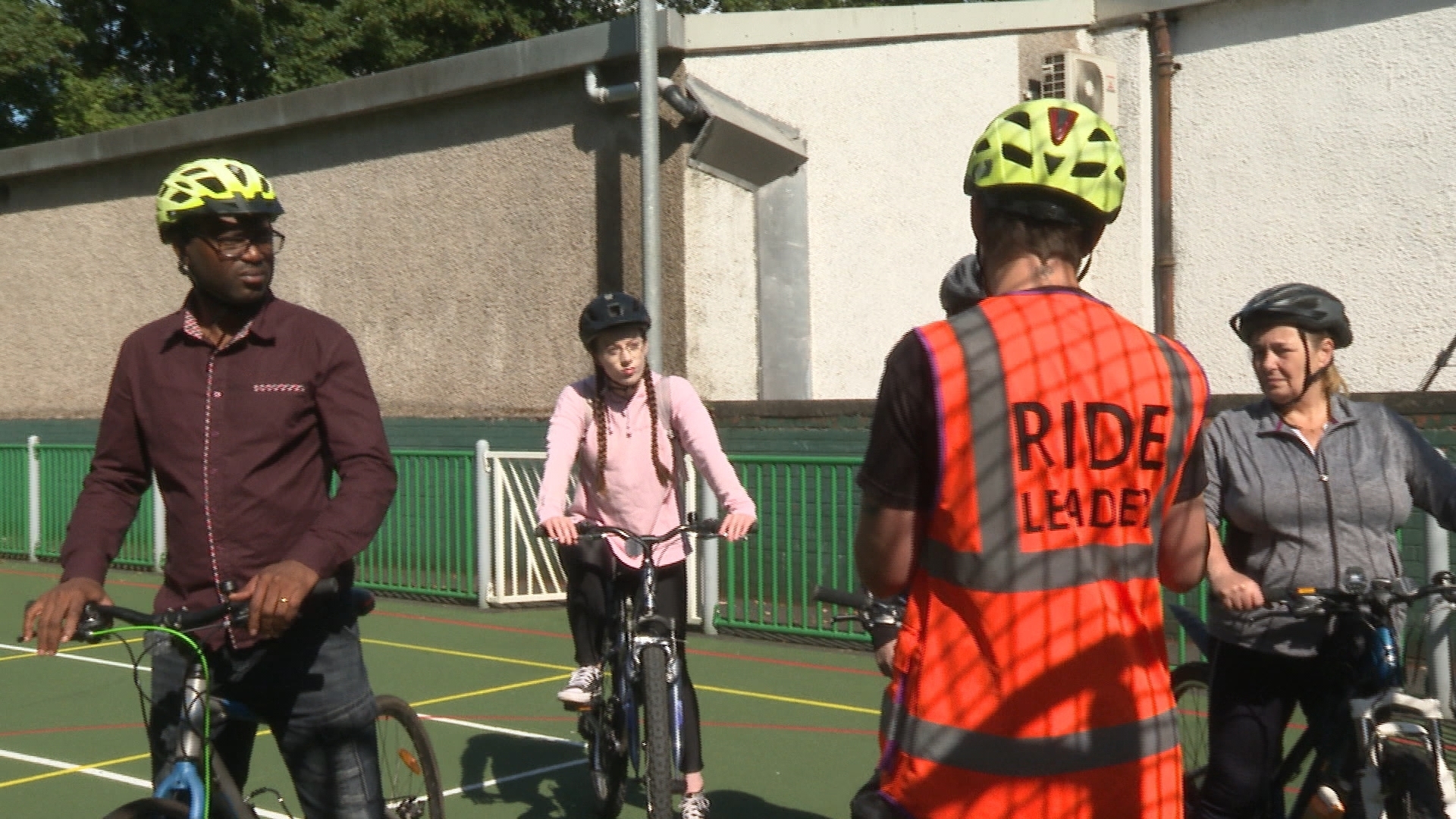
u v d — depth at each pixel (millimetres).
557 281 15102
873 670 11289
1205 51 14836
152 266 19656
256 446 4344
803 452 13227
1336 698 5277
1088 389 3092
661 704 6422
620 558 6809
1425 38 13406
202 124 18422
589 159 14688
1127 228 15273
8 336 21875
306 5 29344
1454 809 4676
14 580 17375
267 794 7973
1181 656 10367
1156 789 3066
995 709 3033
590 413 6828
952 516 3059
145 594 15922
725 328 14172
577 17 30234
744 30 14008
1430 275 13461
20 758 8977
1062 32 15453
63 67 28594
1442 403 9867
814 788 8070
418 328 16562
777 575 12406
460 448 16141
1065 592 3051
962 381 3037
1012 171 3148
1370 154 13789
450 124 16062
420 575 15188
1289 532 5395
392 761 5965
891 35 14711
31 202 21281
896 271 15016
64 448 18375
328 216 17469
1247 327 5535
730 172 14109
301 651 4426
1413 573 9727
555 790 8047
